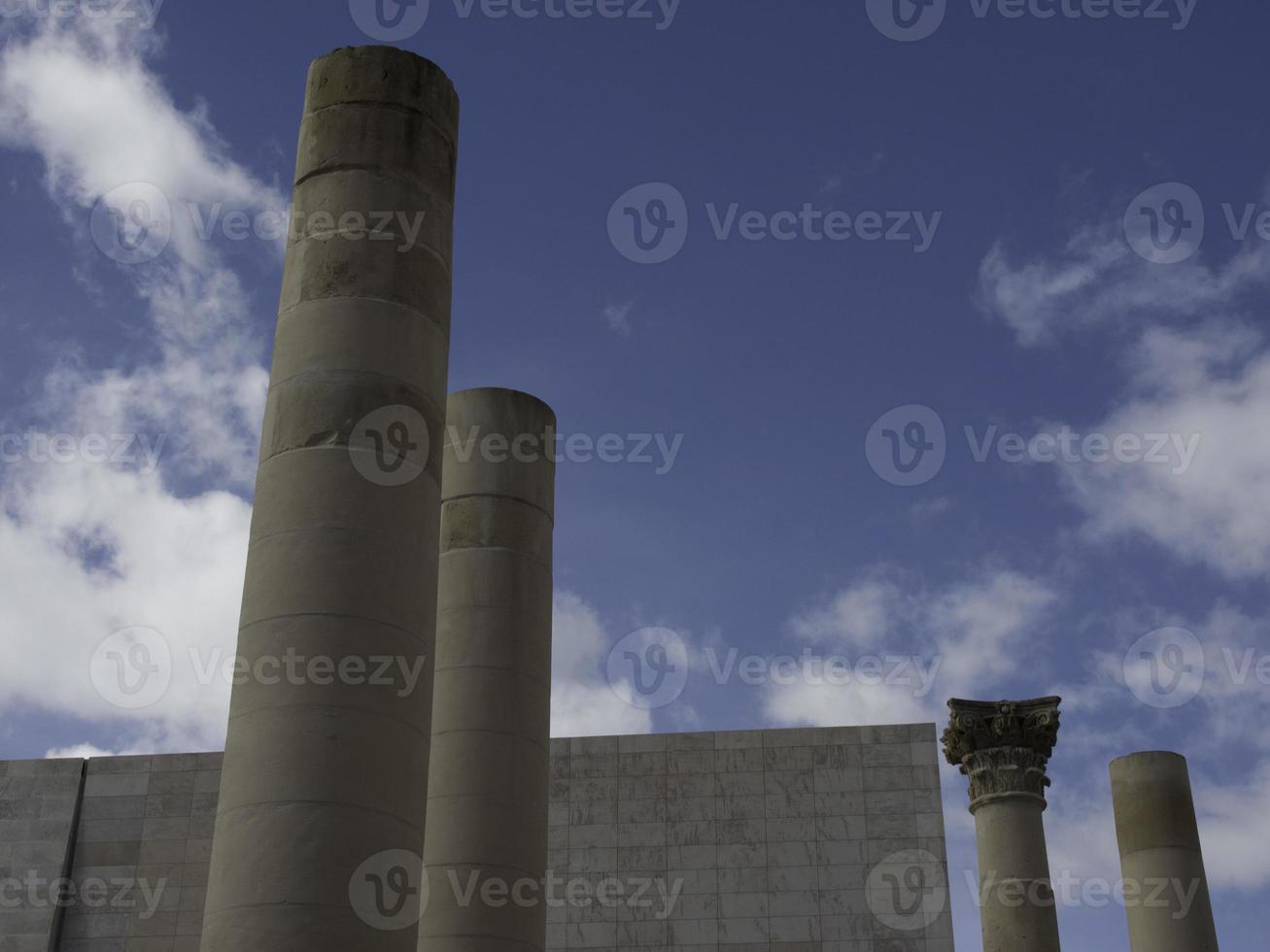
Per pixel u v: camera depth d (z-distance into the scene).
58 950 34.97
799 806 34.75
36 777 36.69
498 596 23.53
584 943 33.97
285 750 14.25
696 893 34.19
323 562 15.09
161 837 35.91
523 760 22.62
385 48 18.27
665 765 35.62
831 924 33.50
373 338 16.39
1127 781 28.77
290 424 15.91
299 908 13.62
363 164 17.39
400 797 14.70
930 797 34.50
